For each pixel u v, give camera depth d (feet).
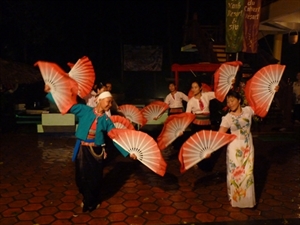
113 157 23.68
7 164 21.43
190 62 64.49
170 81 52.54
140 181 18.45
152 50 57.98
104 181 18.44
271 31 43.06
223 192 16.83
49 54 58.44
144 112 22.36
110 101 13.62
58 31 50.14
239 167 14.40
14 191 16.67
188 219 13.71
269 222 13.44
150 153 13.19
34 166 21.01
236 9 29.43
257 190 17.25
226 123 14.17
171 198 15.98
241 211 14.53
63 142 28.04
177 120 15.85
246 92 14.71
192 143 13.39
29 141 28.37
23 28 47.11
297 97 33.86
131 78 65.26
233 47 29.81
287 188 17.56
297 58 53.88
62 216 13.87
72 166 21.06
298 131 33.24
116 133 13.19
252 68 40.65
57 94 13.07
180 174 19.71
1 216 13.82
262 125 33.22
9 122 37.88
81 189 14.30
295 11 31.71
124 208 14.76
